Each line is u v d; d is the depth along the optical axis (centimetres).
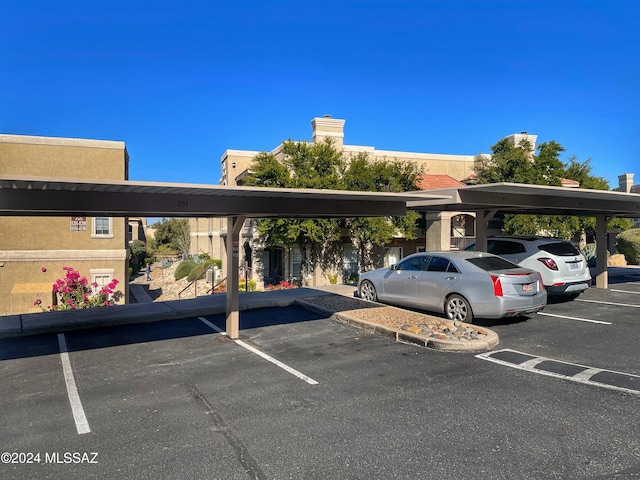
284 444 451
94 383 641
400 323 918
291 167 2164
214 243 3875
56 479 396
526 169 2400
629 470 393
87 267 2141
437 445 443
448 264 995
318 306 1121
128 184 611
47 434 483
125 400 575
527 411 517
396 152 2662
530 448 434
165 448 447
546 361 703
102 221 2177
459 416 508
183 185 644
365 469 404
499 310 892
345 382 626
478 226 1342
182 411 537
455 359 719
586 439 448
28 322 960
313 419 507
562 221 2327
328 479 389
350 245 2480
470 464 408
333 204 883
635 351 754
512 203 1154
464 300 941
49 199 649
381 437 462
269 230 2067
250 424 498
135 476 398
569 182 2545
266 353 777
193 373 678
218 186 668
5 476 401
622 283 1634
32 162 2039
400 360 721
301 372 673
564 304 1195
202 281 2797
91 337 903
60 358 764
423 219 2531
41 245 2077
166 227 6656
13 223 2034
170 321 1041
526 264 1190
